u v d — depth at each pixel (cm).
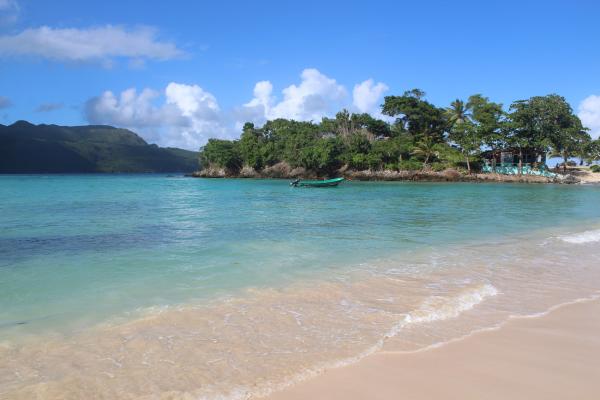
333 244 1421
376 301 792
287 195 4212
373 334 633
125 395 466
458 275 997
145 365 535
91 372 518
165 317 705
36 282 931
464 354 569
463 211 2609
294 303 780
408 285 905
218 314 720
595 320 707
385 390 477
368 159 8219
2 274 1005
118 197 3794
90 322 685
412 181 7750
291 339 614
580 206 2991
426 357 559
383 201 3450
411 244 1423
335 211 2586
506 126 7594
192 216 2259
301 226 1880
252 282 931
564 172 7962
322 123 9669
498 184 6931
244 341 608
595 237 1553
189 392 471
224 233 1664
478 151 7856
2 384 489
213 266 1089
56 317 709
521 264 1120
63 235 1595
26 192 4441
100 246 1378
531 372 521
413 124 8994
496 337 628
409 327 662
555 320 704
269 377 505
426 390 478
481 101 8394
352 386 486
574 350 587
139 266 1090
